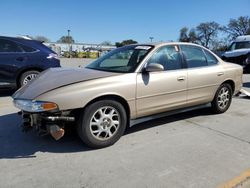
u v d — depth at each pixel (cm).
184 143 432
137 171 345
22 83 785
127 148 411
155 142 435
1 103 690
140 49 477
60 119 373
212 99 560
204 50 553
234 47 1756
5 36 775
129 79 421
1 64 752
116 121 416
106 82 401
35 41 827
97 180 324
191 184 317
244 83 1097
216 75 550
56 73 448
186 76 494
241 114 596
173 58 490
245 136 468
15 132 473
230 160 377
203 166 359
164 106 470
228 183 320
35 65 794
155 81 448
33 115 375
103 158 379
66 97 369
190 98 510
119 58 484
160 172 343
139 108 437
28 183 317
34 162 367
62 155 387
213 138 455
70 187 310
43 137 449
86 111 387
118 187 310
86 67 500
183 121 539
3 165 359
